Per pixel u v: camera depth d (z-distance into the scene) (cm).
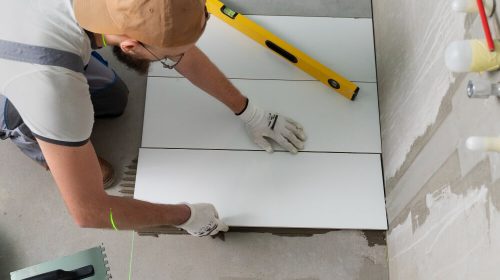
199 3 90
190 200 164
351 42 186
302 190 165
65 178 104
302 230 164
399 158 147
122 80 181
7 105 136
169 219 131
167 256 163
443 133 109
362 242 162
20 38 95
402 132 144
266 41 180
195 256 162
